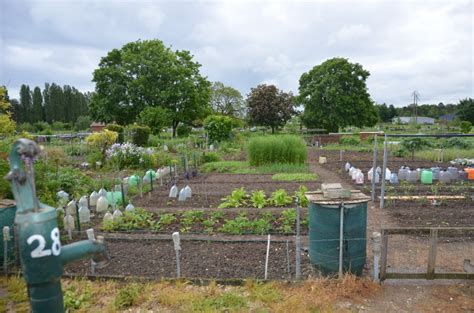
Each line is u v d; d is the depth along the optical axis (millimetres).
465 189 10492
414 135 8375
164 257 5652
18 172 1961
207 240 6344
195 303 4059
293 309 3895
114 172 14188
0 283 4809
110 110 37594
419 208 8531
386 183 11828
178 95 37094
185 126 40312
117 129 23875
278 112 43219
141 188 11008
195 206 9234
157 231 7055
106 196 9164
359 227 4520
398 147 21797
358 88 39000
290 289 4367
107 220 7250
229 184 12445
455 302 4102
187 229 7090
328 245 4527
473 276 4523
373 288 4355
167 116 33094
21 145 1948
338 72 37688
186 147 21781
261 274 4938
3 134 10359
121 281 4727
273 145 16516
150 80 37812
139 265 5336
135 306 4078
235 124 29188
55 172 9359
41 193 7039
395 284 4523
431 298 4195
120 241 6445
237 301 4070
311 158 20406
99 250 2354
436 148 21266
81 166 16297
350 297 4191
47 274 1977
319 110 39031
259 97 43344
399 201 9219
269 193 10703
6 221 5320
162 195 10672
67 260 2146
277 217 7875
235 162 18016
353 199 4574
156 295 4297
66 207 7348
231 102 60812
